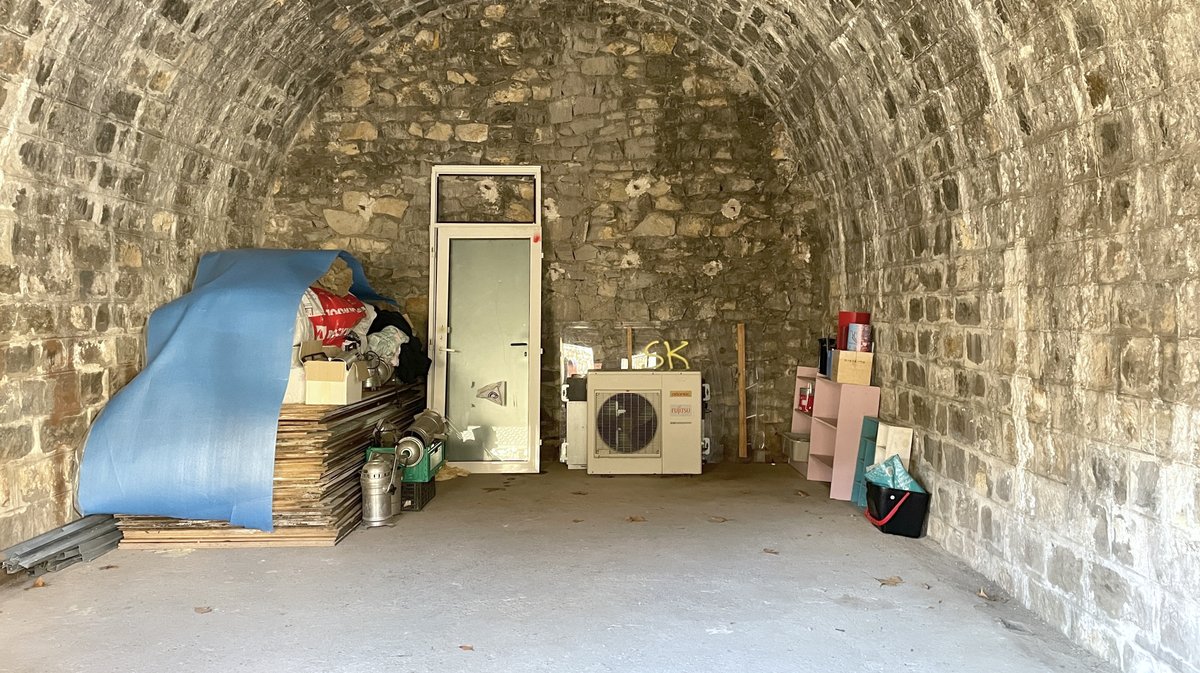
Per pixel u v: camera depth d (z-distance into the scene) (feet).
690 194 23.75
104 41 13.75
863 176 19.04
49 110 13.37
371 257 23.31
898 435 17.16
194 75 16.69
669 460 21.95
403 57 23.21
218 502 15.14
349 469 16.96
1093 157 10.59
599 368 23.82
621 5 23.21
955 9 12.26
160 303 17.70
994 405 13.41
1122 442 10.11
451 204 23.49
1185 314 8.98
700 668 10.31
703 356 23.90
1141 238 9.72
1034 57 11.10
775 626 11.65
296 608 12.31
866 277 20.04
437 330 22.97
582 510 18.30
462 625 11.67
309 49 20.21
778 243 23.84
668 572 14.01
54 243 14.30
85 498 14.94
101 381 15.69
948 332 15.21
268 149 21.76
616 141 23.62
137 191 16.60
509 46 23.34
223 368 15.84
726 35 21.57
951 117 13.93
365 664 10.37
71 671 10.13
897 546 15.53
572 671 10.21
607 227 23.70
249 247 22.21
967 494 14.44
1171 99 8.98
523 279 23.24
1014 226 12.74
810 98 20.03
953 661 10.52
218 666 10.29
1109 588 10.36
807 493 19.90
